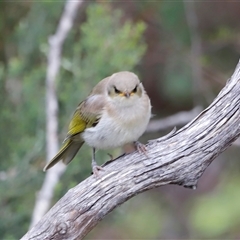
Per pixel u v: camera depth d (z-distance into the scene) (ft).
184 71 51.78
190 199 53.72
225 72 52.54
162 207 53.98
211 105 25.52
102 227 49.93
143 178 25.08
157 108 54.03
